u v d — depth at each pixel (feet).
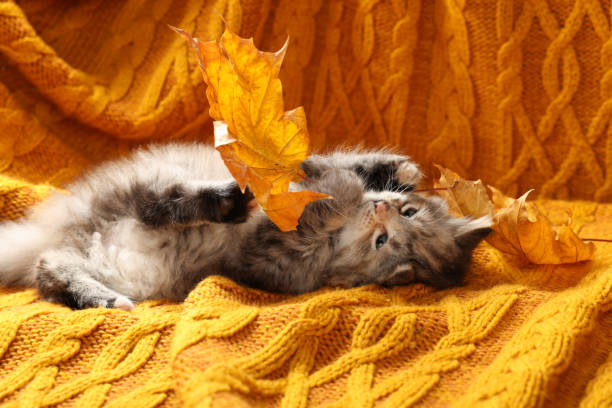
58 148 2.32
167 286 2.02
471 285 2.02
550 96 2.28
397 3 2.30
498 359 1.67
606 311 1.80
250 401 1.59
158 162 2.09
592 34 2.23
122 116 2.29
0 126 2.25
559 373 1.61
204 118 2.38
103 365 1.70
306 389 1.63
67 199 2.10
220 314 1.73
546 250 2.01
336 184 2.04
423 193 2.18
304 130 1.75
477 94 2.33
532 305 1.82
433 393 1.62
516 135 2.33
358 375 1.65
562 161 2.33
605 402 1.59
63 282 1.93
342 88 2.39
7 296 1.98
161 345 1.74
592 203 2.31
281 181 1.79
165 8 2.34
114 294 1.93
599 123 2.27
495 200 2.15
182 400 1.59
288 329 1.70
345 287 2.05
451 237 2.08
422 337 1.74
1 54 2.26
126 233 2.01
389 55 2.34
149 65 2.34
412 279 2.02
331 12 2.36
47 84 2.26
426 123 2.40
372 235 2.04
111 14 2.35
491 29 2.27
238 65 1.66
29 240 2.09
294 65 2.38
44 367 1.69
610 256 2.04
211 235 2.02
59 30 2.32
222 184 1.92
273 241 2.02
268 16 2.37
